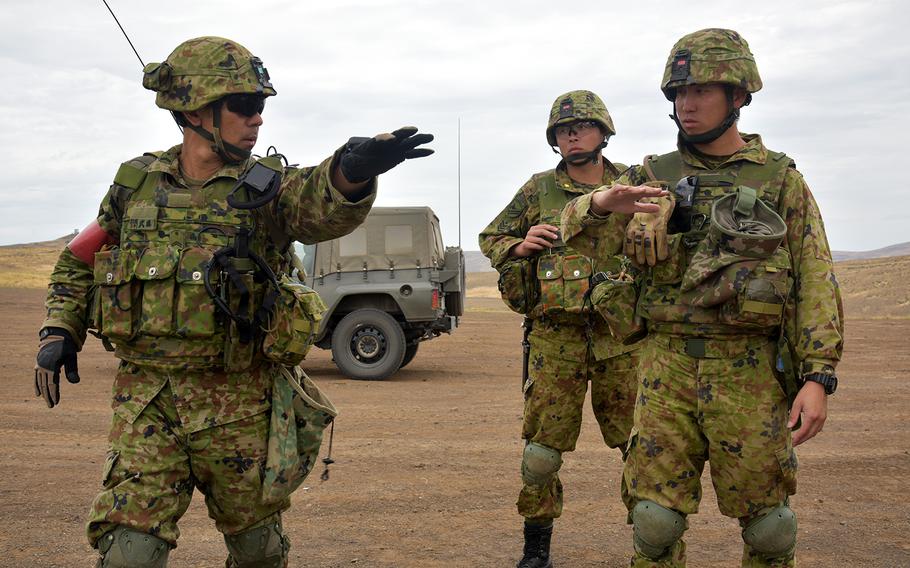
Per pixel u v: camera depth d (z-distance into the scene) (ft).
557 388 15.11
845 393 36.55
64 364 11.03
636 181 11.55
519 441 26.22
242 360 10.11
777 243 10.03
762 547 10.78
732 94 10.89
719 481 10.80
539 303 14.98
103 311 10.17
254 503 10.48
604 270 14.52
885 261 275.39
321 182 9.79
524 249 14.70
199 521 18.13
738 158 10.87
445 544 16.63
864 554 16.14
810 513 18.81
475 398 35.17
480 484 21.09
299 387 10.79
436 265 42.14
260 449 10.39
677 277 10.67
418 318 40.75
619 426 15.37
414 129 9.28
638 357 14.98
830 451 25.05
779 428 10.55
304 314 10.29
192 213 10.23
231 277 10.03
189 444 10.12
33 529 17.21
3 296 116.98
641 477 10.96
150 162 10.68
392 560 15.70
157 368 10.11
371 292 40.98
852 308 184.75
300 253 43.14
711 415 10.57
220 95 10.17
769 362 10.55
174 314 9.94
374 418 30.14
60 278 10.85
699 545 16.71
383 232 41.60
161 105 10.37
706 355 10.55
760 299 10.07
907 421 29.89
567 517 18.57
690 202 10.71
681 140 11.26
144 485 9.91
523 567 15.19
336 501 19.56
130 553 9.69
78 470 22.08
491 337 69.21
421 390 37.55
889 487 21.02
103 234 10.78
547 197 15.55
